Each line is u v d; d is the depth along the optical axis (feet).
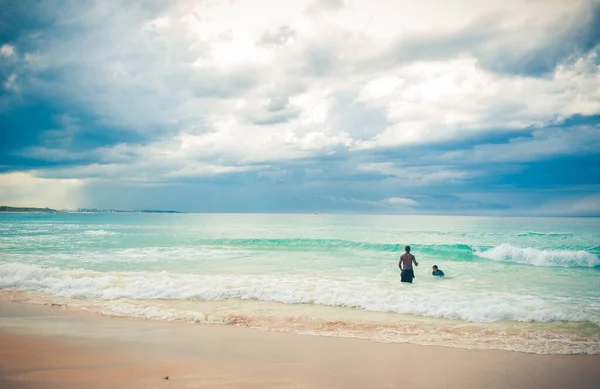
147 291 37.04
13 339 22.48
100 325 26.05
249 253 75.66
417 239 111.96
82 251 74.79
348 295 35.76
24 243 91.40
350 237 118.73
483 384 16.58
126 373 17.04
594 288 42.16
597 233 131.23
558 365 19.19
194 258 66.03
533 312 29.19
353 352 20.75
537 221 260.83
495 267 59.47
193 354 19.98
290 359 19.39
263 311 30.86
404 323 27.53
